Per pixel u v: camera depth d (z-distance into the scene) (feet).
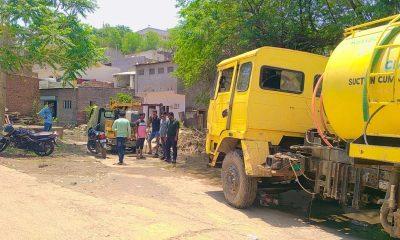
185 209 25.34
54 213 22.34
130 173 38.75
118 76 162.91
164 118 50.62
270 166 24.03
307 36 41.75
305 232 21.68
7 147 49.32
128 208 24.30
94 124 55.98
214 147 30.68
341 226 23.35
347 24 36.78
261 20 40.86
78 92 122.93
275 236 20.53
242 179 25.54
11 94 100.63
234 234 20.16
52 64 60.18
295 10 39.75
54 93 130.00
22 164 41.06
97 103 126.31
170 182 34.96
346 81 18.56
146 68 143.23
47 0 57.06
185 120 110.93
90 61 63.00
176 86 130.00
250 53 26.17
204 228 20.79
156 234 19.29
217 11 44.62
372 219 24.80
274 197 26.27
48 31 52.29
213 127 30.50
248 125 25.32
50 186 29.86
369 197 19.60
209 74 54.95
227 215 24.44
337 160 21.13
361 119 18.01
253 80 25.55
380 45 17.21
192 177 38.29
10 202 24.30
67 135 89.97
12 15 50.70
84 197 26.71
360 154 17.81
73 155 51.11
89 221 21.09
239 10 42.93
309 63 26.96
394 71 16.17
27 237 18.20
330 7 39.88
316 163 22.67
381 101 16.65
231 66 28.55
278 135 26.09
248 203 25.72
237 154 26.40
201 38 47.50
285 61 26.35
